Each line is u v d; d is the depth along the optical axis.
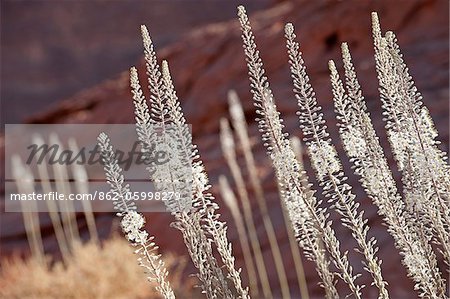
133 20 38.72
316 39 14.73
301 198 3.58
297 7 15.50
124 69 37.66
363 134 3.56
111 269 9.23
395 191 3.59
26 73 37.66
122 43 38.47
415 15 14.32
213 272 3.47
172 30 38.53
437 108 11.43
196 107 15.15
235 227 10.81
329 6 14.95
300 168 3.62
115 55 38.16
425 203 3.56
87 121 16.80
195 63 16.11
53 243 12.92
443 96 11.70
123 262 9.28
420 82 12.60
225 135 8.80
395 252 8.98
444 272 7.79
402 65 3.51
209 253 3.48
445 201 3.60
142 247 3.42
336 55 14.47
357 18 14.55
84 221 12.88
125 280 9.08
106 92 17.80
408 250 3.56
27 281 9.64
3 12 38.66
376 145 3.57
